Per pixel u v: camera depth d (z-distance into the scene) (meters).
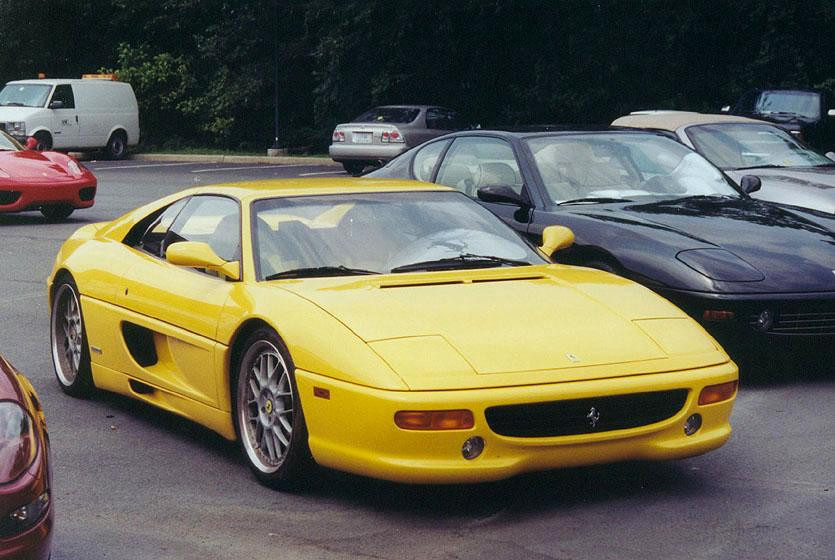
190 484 5.34
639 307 5.36
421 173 9.48
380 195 6.17
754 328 7.04
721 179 8.88
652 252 7.35
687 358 5.02
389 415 4.57
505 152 8.80
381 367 4.67
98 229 7.30
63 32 41.38
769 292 7.05
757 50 29.25
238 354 5.48
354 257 5.71
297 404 4.99
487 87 32.44
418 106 28.22
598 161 8.67
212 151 36.88
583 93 29.84
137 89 38.16
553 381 4.70
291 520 4.83
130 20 40.31
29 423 3.80
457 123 28.70
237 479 5.42
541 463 4.72
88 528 4.76
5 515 3.60
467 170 9.07
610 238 7.57
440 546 4.51
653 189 8.58
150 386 6.24
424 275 5.54
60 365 7.20
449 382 4.61
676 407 4.96
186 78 38.50
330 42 32.19
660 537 4.58
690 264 7.18
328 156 33.47
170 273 6.16
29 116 31.36
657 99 29.67
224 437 5.97
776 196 10.73
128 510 4.98
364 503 5.04
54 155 17.30
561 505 4.98
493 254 5.93
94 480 5.42
